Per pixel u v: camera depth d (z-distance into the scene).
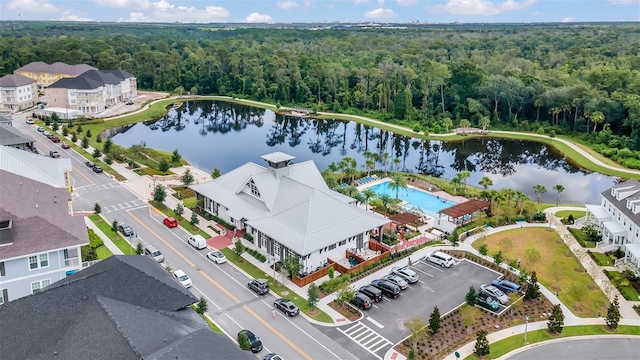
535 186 109.56
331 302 58.34
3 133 99.62
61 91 177.38
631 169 127.12
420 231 80.06
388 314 56.28
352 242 70.19
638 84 158.75
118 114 180.50
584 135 157.00
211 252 68.31
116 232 75.12
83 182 98.44
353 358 48.47
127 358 33.28
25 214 55.94
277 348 49.72
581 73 191.00
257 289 59.75
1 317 38.12
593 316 56.38
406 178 109.69
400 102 187.12
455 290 61.59
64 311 39.03
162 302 42.31
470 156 145.38
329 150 149.75
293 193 74.06
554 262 68.25
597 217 76.94
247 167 83.88
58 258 53.47
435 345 50.72
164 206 86.75
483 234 77.38
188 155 137.62
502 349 50.16
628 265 64.62
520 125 171.75
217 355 34.78
